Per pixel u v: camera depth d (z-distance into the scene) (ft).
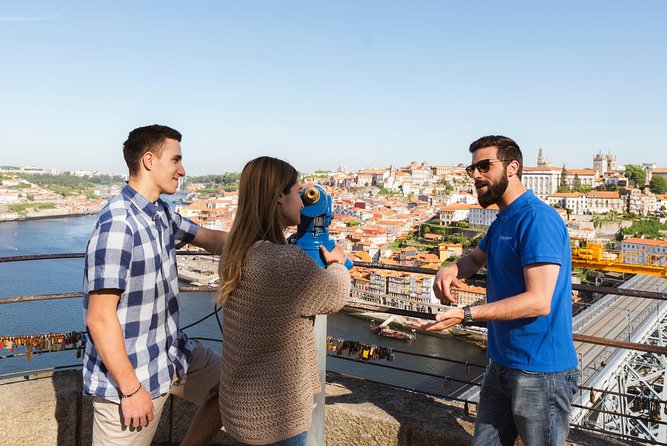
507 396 7.17
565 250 6.73
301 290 6.04
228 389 6.37
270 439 6.16
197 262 306.14
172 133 7.63
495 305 6.64
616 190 523.70
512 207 7.15
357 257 311.68
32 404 9.48
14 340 10.09
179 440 10.53
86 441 9.98
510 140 7.18
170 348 7.73
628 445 8.79
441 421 9.47
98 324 6.68
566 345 6.79
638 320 171.63
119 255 6.75
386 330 180.55
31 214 564.30
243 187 6.47
